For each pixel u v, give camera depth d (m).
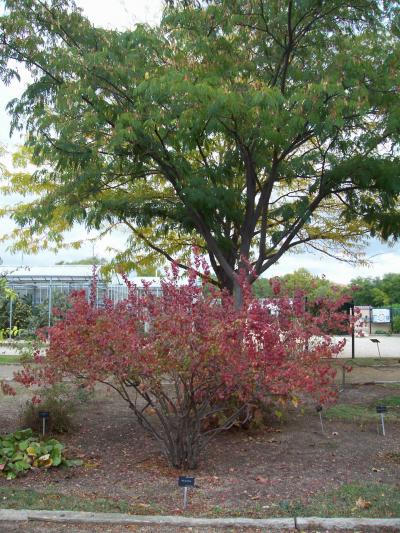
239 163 11.15
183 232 13.20
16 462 6.15
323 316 6.73
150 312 5.93
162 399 6.45
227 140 11.29
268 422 8.29
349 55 9.27
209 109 8.12
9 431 7.68
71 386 9.09
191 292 5.82
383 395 10.91
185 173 10.28
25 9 10.23
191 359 5.54
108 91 9.92
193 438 6.34
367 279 66.31
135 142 9.62
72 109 9.61
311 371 6.02
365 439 7.56
